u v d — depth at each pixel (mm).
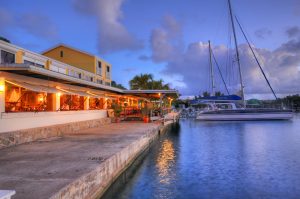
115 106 28062
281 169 12414
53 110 16938
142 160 14336
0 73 11781
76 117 19422
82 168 7320
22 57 17344
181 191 9266
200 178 10898
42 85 15250
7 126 11758
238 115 47688
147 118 26844
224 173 11703
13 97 14352
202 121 48250
